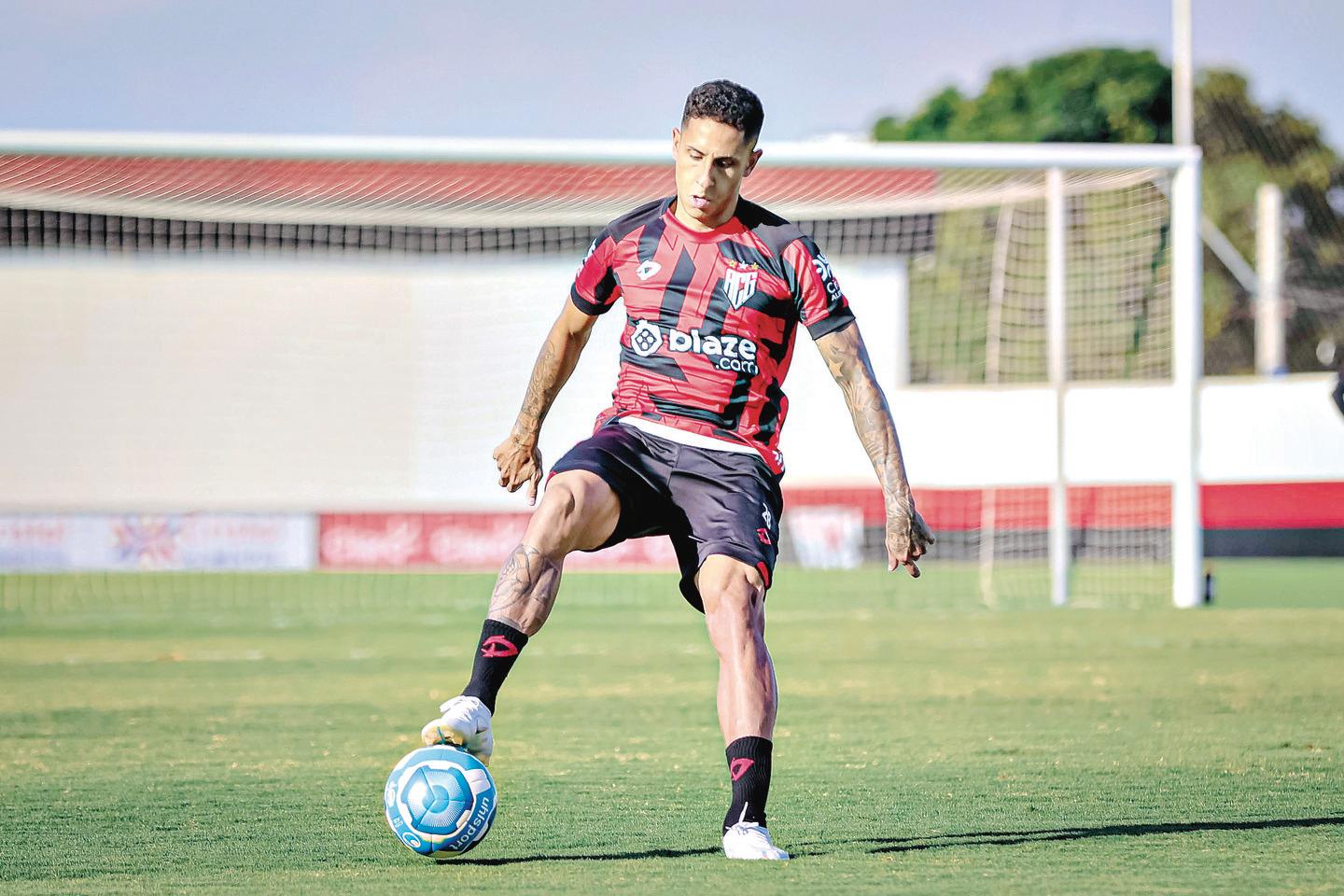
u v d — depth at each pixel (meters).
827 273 13.86
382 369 70.75
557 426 67.44
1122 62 117.44
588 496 13.59
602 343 67.25
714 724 23.69
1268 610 47.59
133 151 46.03
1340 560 78.75
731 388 13.96
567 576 68.25
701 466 13.89
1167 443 72.50
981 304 83.12
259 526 71.19
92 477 70.44
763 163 48.28
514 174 51.06
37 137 45.47
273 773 18.92
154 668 33.06
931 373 83.56
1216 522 80.81
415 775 13.07
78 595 58.19
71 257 70.44
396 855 13.53
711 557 13.62
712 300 13.82
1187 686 28.55
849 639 38.75
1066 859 13.09
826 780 18.08
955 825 15.02
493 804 13.19
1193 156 48.78
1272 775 18.41
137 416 70.75
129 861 13.34
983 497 74.31
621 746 21.28
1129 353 71.31
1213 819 15.36
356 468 71.19
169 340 70.88
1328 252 122.44
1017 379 81.12
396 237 70.00
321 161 47.28
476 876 12.41
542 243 69.88
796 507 74.38
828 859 13.09
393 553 72.56
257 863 13.16
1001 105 118.62
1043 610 48.47
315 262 70.62
